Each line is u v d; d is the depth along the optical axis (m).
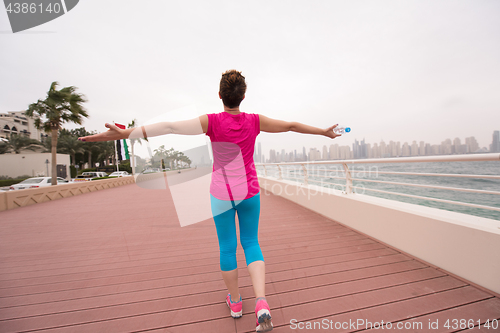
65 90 11.80
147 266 2.25
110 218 4.48
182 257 2.46
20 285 1.93
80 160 40.38
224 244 1.30
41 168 26.00
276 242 2.80
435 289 1.72
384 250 2.46
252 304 1.61
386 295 1.67
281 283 1.86
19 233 3.53
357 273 1.99
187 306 1.60
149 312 1.55
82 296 1.75
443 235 1.98
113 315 1.53
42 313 1.56
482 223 1.81
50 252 2.69
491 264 1.66
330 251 2.48
